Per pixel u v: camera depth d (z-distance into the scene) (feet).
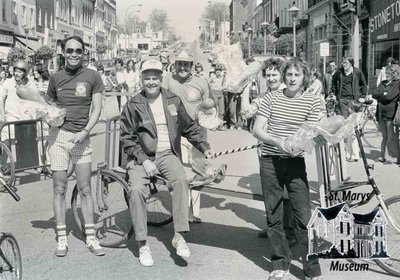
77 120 17.72
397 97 33.40
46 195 26.02
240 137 47.75
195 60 22.27
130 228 18.07
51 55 123.44
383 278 15.46
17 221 21.66
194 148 18.40
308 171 30.83
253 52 143.33
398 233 15.67
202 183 18.06
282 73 14.98
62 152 17.72
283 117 14.82
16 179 29.50
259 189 22.33
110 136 19.25
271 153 14.99
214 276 15.74
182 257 17.28
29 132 28.96
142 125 16.89
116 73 70.38
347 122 14.98
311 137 14.10
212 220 21.31
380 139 43.04
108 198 18.99
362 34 92.17
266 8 216.95
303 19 147.23
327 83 57.93
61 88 17.65
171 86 22.06
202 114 18.34
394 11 74.84
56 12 171.73
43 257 17.47
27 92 17.65
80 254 17.72
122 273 16.02
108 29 203.00
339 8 108.88
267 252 17.78
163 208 20.72
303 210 14.90
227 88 22.22
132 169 16.96
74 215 19.13
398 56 75.05
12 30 131.75
